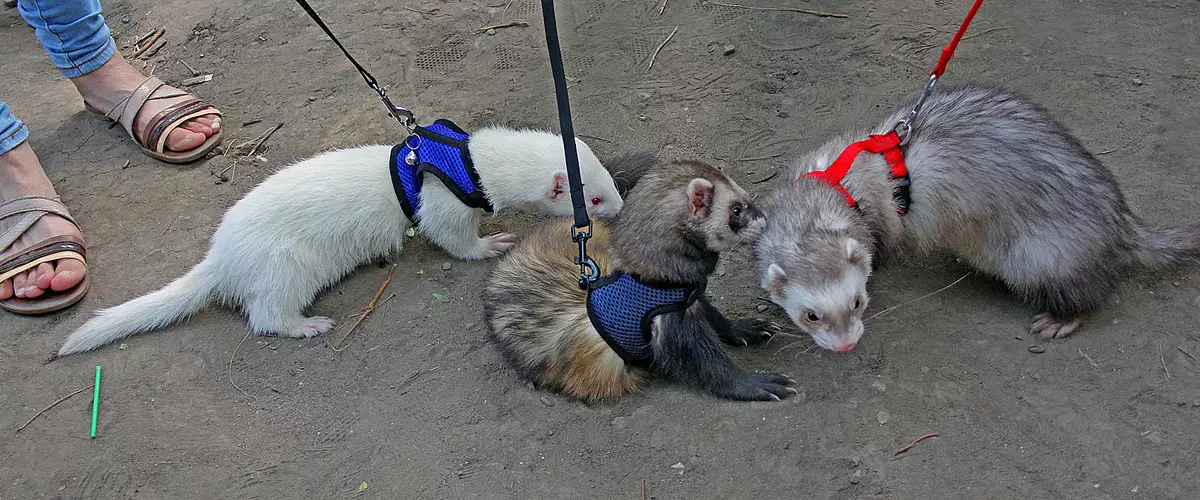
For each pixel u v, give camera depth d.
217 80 1.32
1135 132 1.08
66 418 0.90
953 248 0.94
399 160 0.99
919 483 0.79
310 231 0.97
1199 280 0.91
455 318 0.98
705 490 0.80
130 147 1.21
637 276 0.83
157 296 0.97
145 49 1.40
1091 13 1.26
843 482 0.79
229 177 1.16
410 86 1.27
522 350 0.90
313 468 0.85
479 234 1.10
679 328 0.84
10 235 1.02
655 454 0.83
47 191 1.06
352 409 0.89
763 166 1.09
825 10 1.32
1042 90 1.15
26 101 1.32
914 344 0.90
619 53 1.29
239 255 0.96
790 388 0.86
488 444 0.85
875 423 0.83
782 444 0.82
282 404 0.90
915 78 1.19
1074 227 0.87
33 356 0.96
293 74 1.31
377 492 0.83
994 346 0.88
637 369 0.91
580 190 0.82
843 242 0.84
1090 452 0.79
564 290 0.90
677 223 0.82
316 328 0.97
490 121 1.19
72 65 1.18
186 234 1.08
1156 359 0.85
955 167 0.89
